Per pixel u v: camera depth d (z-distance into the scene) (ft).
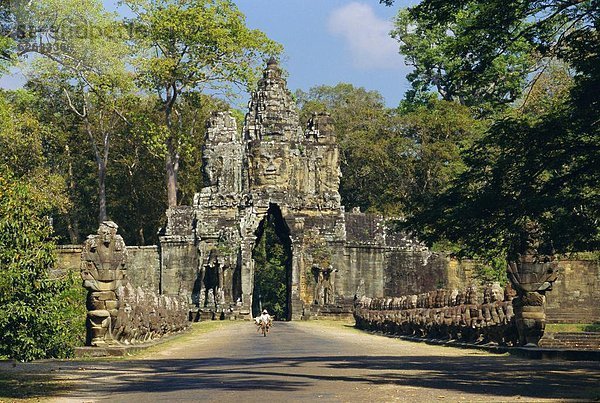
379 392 88.69
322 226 358.64
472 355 140.97
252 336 225.15
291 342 192.75
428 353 148.36
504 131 118.42
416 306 208.74
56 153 397.39
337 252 358.02
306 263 353.51
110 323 146.00
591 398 83.56
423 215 124.06
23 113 349.61
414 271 361.30
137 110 389.39
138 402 83.71
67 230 421.18
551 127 114.62
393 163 419.95
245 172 362.33
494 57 127.65
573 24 119.75
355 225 364.58
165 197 413.80
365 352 152.97
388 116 438.40
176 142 390.83
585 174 114.32
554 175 119.65
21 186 150.41
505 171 118.11
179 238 353.72
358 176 432.66
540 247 117.39
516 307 141.38
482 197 117.60
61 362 130.41
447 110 412.57
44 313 140.36
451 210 122.21
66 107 397.39
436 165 406.21
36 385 98.22
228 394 88.07
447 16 127.75
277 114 366.84
